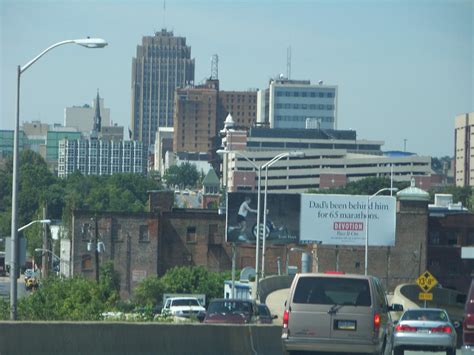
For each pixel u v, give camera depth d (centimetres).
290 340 5903
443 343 7681
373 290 5909
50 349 5128
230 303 8925
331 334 5872
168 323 5912
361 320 5862
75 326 5284
